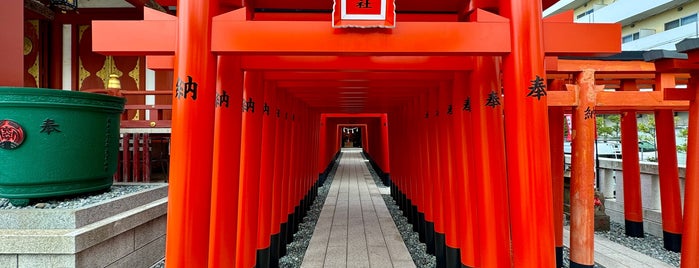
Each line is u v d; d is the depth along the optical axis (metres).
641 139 16.52
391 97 5.71
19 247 2.54
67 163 3.08
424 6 2.98
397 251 4.87
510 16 2.09
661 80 3.87
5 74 3.65
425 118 4.95
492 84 2.79
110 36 2.06
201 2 2.01
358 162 19.67
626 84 4.76
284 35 2.02
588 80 3.41
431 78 3.51
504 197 2.80
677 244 4.91
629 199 5.70
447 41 2.05
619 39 2.18
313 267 4.28
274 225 4.39
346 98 5.79
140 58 8.13
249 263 3.24
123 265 3.11
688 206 3.08
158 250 3.65
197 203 2.00
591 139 3.39
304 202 7.05
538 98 2.05
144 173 5.12
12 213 2.72
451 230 3.80
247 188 3.23
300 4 2.89
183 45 2.00
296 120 5.86
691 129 3.08
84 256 2.67
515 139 2.08
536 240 2.04
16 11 3.72
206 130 2.03
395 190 8.65
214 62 2.07
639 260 4.48
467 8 2.74
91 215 2.88
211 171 2.08
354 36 2.03
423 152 5.04
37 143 2.92
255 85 3.26
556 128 4.31
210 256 2.47
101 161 3.39
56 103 2.97
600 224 5.98
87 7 7.95
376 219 6.83
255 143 3.28
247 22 2.03
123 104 3.73
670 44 18.34
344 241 5.34
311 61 2.75
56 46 7.94
